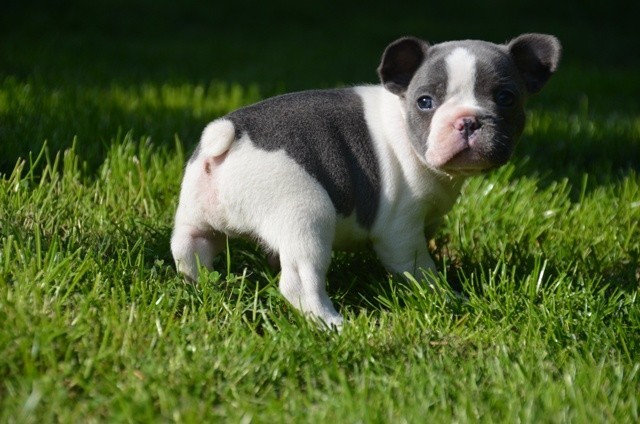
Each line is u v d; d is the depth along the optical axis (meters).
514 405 5.25
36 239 6.56
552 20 24.39
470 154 6.47
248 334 6.08
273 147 6.46
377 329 6.33
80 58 15.77
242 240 7.54
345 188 6.66
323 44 20.17
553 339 6.31
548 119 12.36
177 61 16.91
